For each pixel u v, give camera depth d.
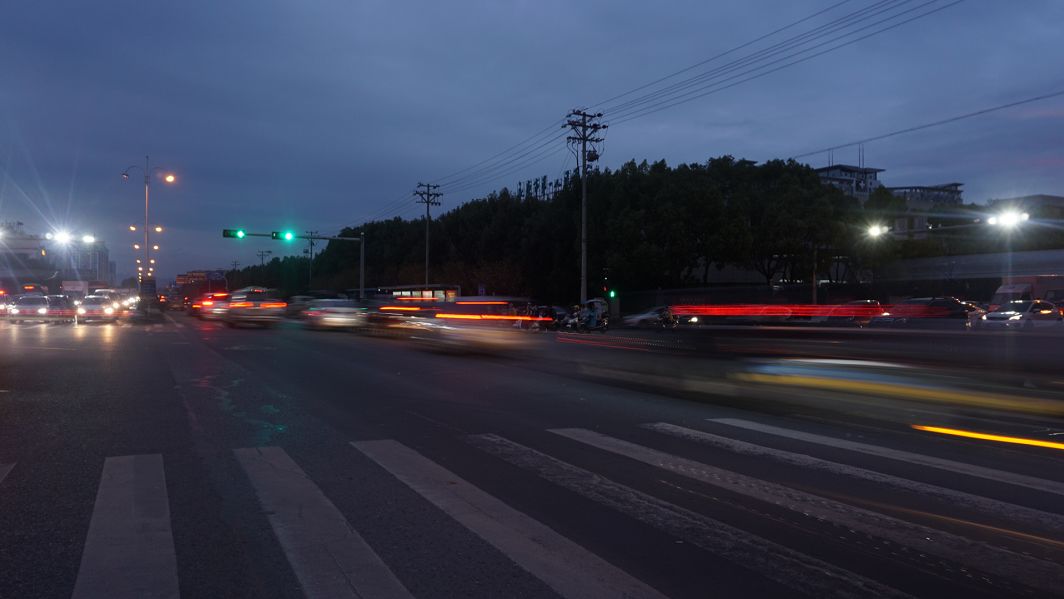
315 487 6.34
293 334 29.45
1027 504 5.84
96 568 4.46
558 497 6.05
